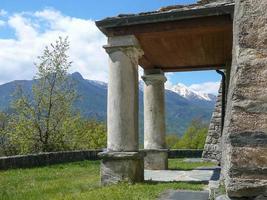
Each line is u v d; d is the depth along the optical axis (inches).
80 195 289.3
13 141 857.5
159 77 510.3
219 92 738.8
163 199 269.6
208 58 482.6
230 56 470.9
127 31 362.9
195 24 344.8
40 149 852.0
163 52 446.0
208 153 725.3
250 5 152.4
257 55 149.1
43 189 335.9
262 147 143.3
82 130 926.4
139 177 361.4
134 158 348.5
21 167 529.3
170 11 343.3
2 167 489.4
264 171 141.9
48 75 864.3
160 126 511.2
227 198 146.7
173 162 681.0
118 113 358.6
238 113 147.2
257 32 150.4
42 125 855.1
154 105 512.1
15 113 854.5
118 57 362.9
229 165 145.8
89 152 723.4
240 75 149.3
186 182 368.2
